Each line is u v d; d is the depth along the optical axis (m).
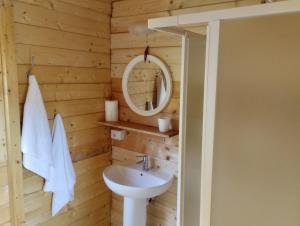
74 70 2.05
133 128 2.06
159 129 1.98
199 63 1.34
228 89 0.81
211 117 0.85
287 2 0.69
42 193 1.96
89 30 2.12
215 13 0.81
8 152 1.69
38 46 1.79
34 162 1.79
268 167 0.77
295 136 0.72
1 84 1.62
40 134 1.79
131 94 2.21
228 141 0.83
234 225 0.85
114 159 2.47
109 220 2.58
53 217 2.06
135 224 2.03
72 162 2.14
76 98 2.09
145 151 2.23
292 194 0.74
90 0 2.10
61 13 1.91
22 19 1.69
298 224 0.74
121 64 2.27
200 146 1.41
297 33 0.69
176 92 1.97
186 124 1.27
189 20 0.89
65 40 1.96
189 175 1.32
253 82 0.77
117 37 2.26
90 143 2.27
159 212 2.23
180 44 1.90
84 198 2.29
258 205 0.80
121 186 1.81
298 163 0.72
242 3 1.62
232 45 0.79
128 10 2.15
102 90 2.30
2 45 1.59
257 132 0.78
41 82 1.84
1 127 1.66
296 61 0.70
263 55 0.75
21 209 1.79
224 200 0.85
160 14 1.97
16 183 1.74
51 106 1.92
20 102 1.74
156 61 2.02
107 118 2.29
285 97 0.72
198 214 1.43
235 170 0.83
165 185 1.86
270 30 0.73
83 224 2.32
